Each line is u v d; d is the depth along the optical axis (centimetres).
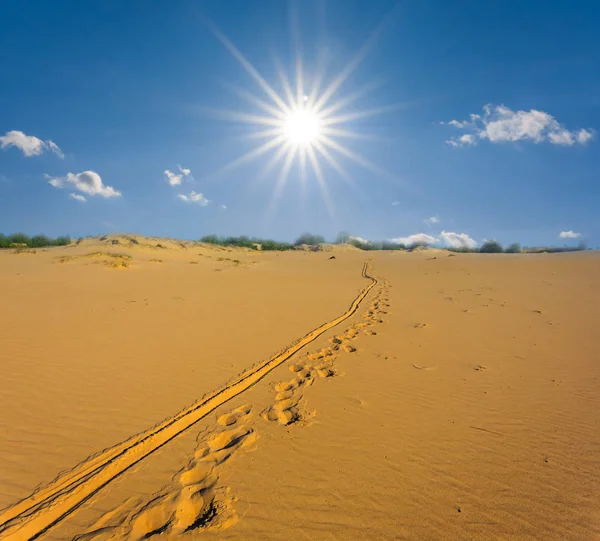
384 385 554
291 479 339
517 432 425
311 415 460
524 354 696
